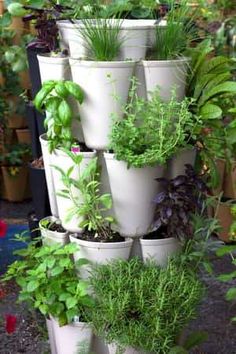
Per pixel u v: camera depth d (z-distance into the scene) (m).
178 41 2.55
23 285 2.59
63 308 2.53
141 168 2.45
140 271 2.47
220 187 4.09
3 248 4.16
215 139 2.78
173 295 2.37
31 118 3.33
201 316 3.32
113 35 2.44
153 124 2.42
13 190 5.06
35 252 2.72
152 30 2.51
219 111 2.51
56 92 2.45
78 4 2.69
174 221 2.47
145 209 2.52
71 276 2.56
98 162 2.55
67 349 2.62
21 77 4.79
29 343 3.08
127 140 2.42
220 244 3.06
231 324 3.23
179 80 2.51
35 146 3.39
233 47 4.54
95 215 2.52
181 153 2.54
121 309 2.35
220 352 2.98
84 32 2.46
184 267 2.55
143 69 2.48
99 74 2.42
